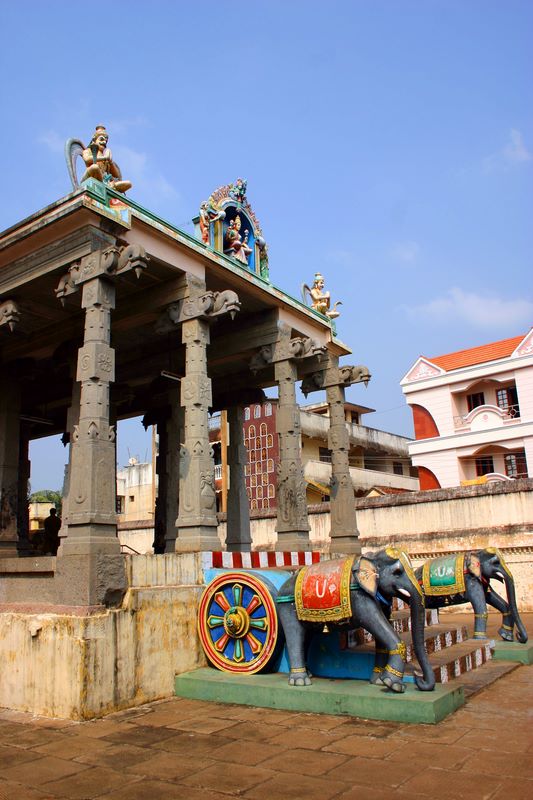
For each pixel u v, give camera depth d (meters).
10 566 8.93
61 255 9.40
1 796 4.98
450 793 4.64
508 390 31.22
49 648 7.70
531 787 4.70
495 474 29.25
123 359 15.58
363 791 4.76
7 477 12.90
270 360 13.29
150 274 10.75
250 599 8.48
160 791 4.97
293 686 7.42
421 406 32.91
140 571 8.47
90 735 6.61
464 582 10.55
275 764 5.47
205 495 10.00
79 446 8.42
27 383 16.58
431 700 6.48
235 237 12.73
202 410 10.31
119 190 9.84
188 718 7.13
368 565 7.21
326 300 15.41
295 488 12.62
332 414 14.84
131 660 7.85
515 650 9.82
